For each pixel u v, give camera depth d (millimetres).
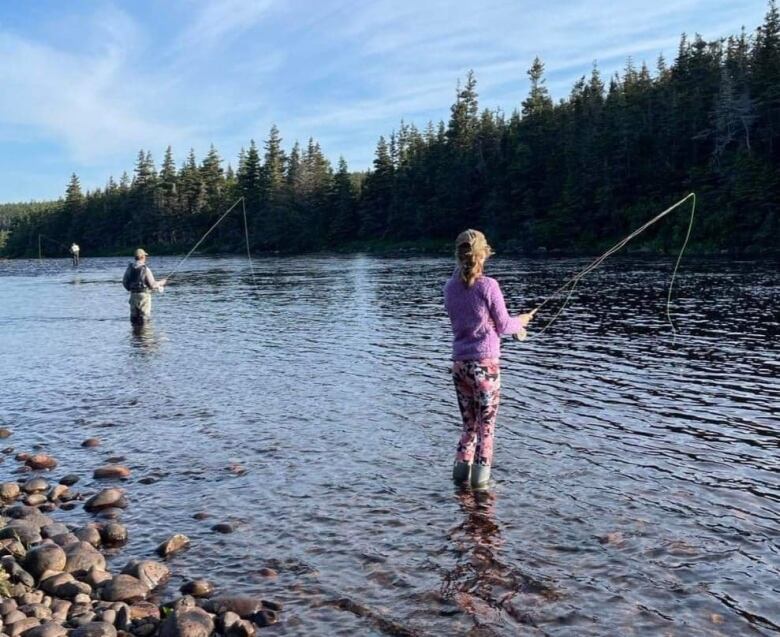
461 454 5336
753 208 46719
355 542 4367
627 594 3664
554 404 7676
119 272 43469
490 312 5133
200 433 6871
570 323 14305
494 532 4438
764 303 16781
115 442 6668
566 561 4035
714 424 6793
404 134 98875
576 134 67438
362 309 18172
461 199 73625
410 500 5004
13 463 6145
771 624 3363
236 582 3963
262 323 15664
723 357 10227
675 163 58625
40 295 25562
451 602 3646
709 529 4422
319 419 7242
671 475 5395
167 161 99562
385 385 8812
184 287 28000
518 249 62125
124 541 4570
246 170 94062
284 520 4742
